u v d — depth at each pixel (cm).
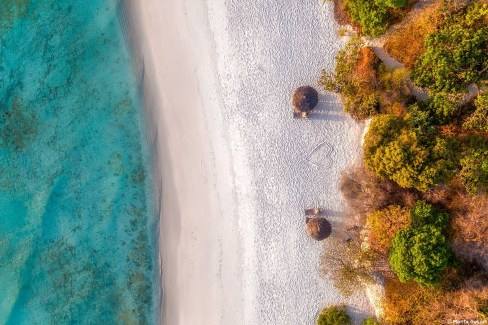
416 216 1505
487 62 1462
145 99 1784
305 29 1711
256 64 1723
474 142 1491
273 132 1728
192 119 1762
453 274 1535
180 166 1777
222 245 1766
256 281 1748
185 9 1747
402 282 1576
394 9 1584
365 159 1591
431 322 1581
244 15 1719
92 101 1802
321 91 1709
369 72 1611
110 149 1802
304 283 1734
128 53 1788
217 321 1770
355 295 1716
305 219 1730
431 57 1503
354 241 1688
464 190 1483
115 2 1780
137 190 1800
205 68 1745
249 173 1742
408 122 1514
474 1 1514
